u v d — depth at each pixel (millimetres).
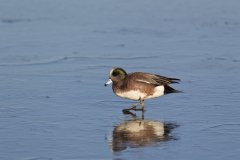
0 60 19188
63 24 24938
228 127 12609
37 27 24328
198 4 28859
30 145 11531
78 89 15883
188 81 16609
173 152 11086
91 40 22188
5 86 16109
